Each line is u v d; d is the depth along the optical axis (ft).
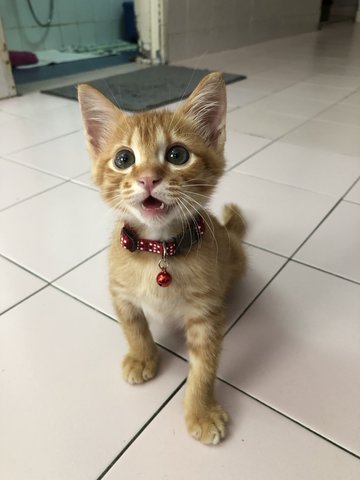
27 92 2.61
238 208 1.25
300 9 4.61
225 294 0.92
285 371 0.84
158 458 0.69
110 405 0.78
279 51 3.84
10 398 0.79
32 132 2.00
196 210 0.76
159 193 0.69
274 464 0.68
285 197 1.44
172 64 3.33
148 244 0.75
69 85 2.70
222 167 0.80
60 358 0.87
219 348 0.79
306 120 2.11
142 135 0.73
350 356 0.86
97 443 0.71
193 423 0.72
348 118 2.13
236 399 0.78
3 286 1.06
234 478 0.66
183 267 0.75
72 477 0.66
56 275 1.10
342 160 1.69
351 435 0.72
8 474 0.67
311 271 1.10
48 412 0.76
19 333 0.93
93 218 1.34
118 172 0.74
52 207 1.40
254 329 0.94
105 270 1.12
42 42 3.77
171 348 0.91
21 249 1.20
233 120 2.12
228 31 3.80
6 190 1.50
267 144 1.84
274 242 1.22
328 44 4.17
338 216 1.33
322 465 0.67
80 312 0.99
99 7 4.06
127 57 3.59
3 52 2.40
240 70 3.12
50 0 3.66
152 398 0.79
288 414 0.75
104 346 0.90
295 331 0.93
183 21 3.33
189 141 0.75
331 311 0.98
